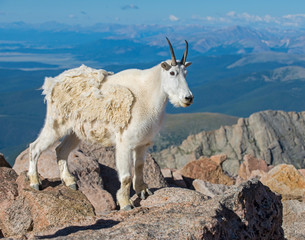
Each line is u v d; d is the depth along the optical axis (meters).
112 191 9.84
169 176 12.56
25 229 6.72
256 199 5.80
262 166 19.28
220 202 5.32
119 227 4.93
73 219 6.19
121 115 7.35
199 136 182.00
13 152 153.25
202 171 14.87
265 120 196.00
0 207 7.00
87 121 7.68
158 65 7.56
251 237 5.36
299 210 9.46
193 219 4.73
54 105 7.91
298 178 11.19
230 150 177.62
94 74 7.88
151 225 4.71
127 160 7.51
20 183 7.89
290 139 189.75
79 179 8.72
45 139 7.99
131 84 7.56
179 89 7.19
